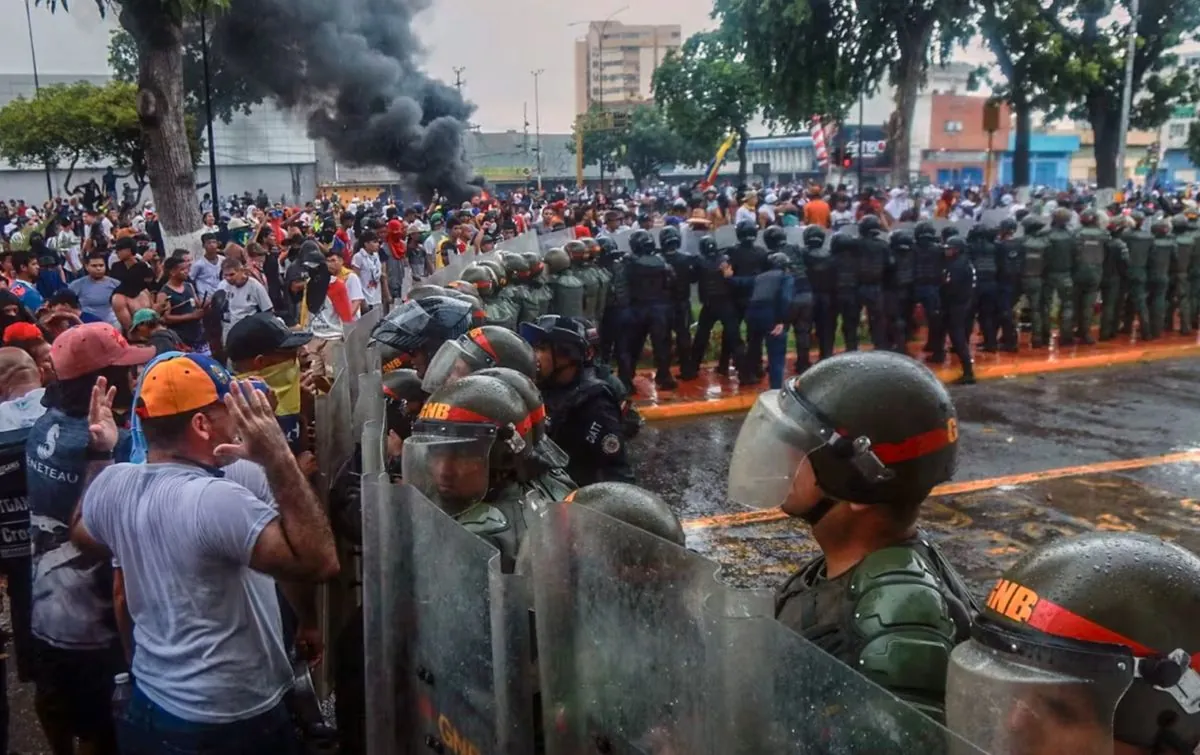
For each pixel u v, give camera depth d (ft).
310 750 9.66
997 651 4.09
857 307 36.81
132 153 136.87
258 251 46.01
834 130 134.10
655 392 35.78
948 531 21.58
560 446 14.08
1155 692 3.92
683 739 4.60
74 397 11.16
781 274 34.65
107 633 11.00
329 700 12.32
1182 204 59.21
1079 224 43.83
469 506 8.55
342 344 17.58
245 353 14.07
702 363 40.88
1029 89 91.97
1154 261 43.19
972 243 40.55
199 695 8.17
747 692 4.22
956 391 36.19
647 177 204.54
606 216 51.03
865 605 5.33
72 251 55.77
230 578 8.27
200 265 36.40
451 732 6.64
